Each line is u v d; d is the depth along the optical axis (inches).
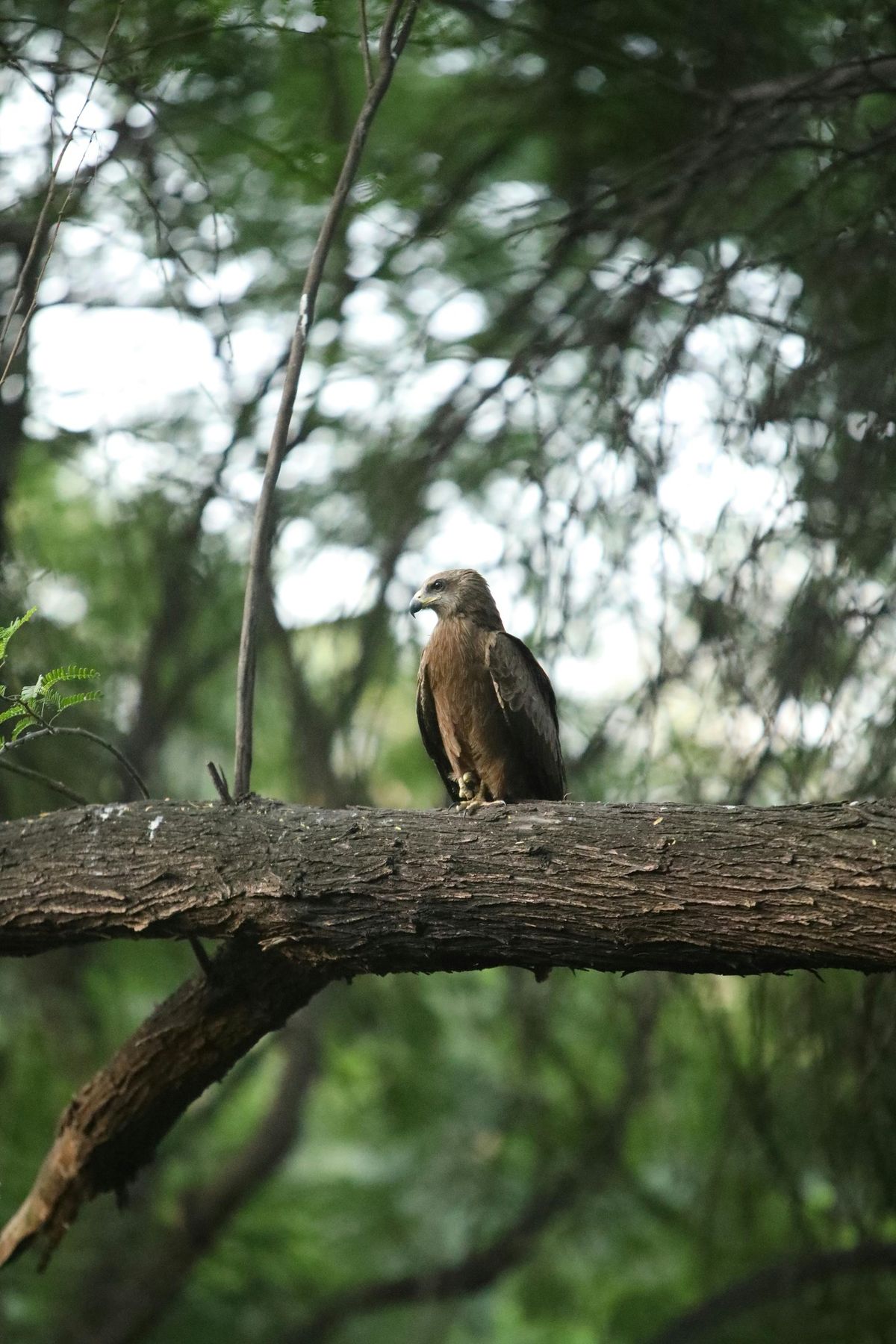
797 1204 470.3
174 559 557.6
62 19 408.8
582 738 498.0
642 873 245.1
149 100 398.0
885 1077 389.1
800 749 361.4
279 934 278.4
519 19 468.1
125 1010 634.2
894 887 224.4
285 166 422.0
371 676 527.5
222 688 655.8
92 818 297.1
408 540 486.0
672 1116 631.8
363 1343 724.0
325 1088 849.5
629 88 483.8
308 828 278.7
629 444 376.8
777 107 387.2
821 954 231.5
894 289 378.9
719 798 401.7
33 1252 611.2
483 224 552.1
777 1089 474.0
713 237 391.2
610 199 497.7
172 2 383.6
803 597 357.1
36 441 545.3
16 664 466.9
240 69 435.8
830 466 385.1
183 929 285.1
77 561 636.1
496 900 256.4
